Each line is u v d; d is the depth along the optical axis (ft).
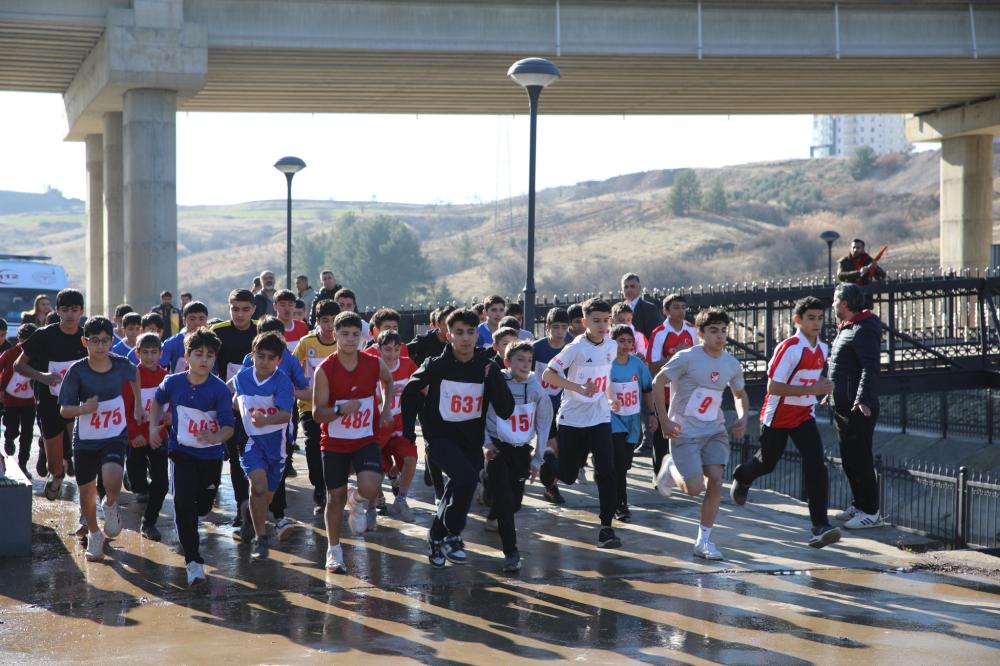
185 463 26.89
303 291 66.64
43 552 29.81
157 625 22.76
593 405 30.94
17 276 90.89
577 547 30.91
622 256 437.17
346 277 400.67
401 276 395.96
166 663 20.12
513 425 28.09
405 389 27.50
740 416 29.78
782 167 649.61
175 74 98.53
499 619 23.34
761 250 437.99
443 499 27.99
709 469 29.43
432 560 27.99
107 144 122.62
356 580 26.76
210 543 31.17
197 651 20.89
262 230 592.60
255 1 100.12
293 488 41.16
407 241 399.85
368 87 120.98
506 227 536.83
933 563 29.12
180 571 27.68
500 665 20.15
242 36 100.22
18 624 22.80
